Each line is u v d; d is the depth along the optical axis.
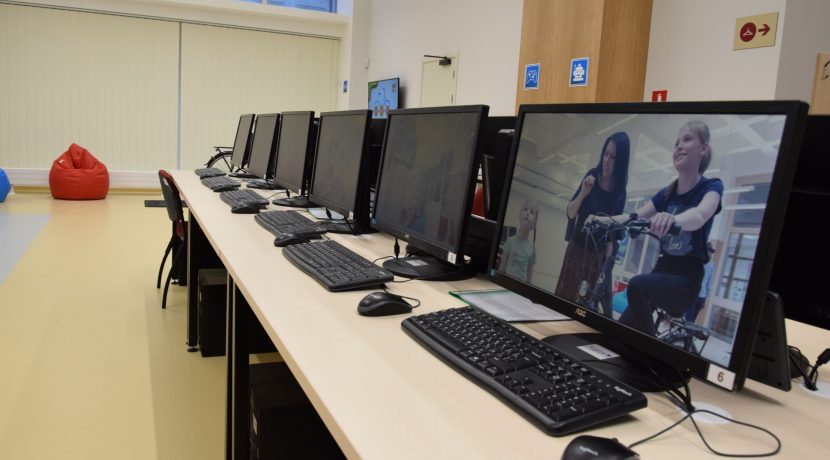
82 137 7.79
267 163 3.55
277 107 8.73
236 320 1.77
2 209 6.38
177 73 8.11
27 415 2.21
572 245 1.10
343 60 8.77
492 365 0.96
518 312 1.38
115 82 7.83
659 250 0.93
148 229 5.80
